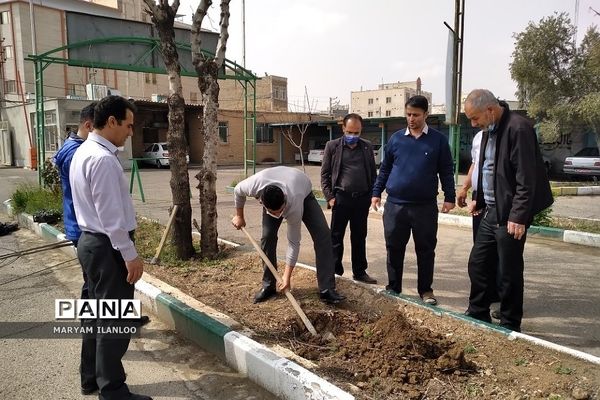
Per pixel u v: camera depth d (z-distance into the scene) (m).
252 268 5.36
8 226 8.29
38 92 10.85
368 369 3.10
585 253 6.48
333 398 2.66
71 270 5.84
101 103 2.73
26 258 6.40
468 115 3.68
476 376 3.02
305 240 7.48
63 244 5.91
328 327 3.87
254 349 3.26
